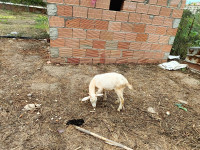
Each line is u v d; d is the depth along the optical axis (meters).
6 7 12.27
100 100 3.37
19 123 2.54
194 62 5.28
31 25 8.95
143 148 2.35
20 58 4.84
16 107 2.87
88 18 4.34
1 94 3.15
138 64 5.49
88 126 2.64
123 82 2.83
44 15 12.18
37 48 5.82
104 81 2.79
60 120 2.70
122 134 2.56
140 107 3.27
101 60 5.11
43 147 2.21
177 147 2.43
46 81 3.81
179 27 6.57
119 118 2.90
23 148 2.16
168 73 5.05
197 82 4.59
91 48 4.81
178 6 4.79
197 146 2.48
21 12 12.26
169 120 2.98
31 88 3.47
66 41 4.52
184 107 3.41
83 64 4.96
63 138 2.38
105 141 2.39
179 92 3.99
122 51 5.12
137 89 3.92
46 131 2.46
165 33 5.16
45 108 2.93
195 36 7.06
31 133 2.40
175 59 6.24
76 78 4.10
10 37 6.54
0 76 3.76
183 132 2.73
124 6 4.41
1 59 4.61
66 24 4.29
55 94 3.37
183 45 6.61
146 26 4.86
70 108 3.01
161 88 4.09
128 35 4.87
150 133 2.64
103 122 2.76
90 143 2.34
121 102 2.96
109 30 4.64
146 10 4.61
